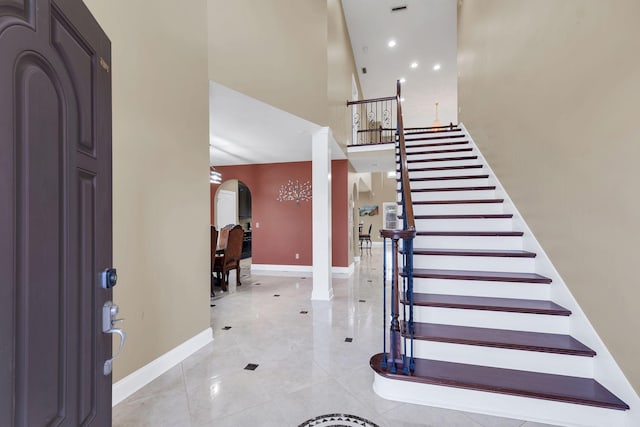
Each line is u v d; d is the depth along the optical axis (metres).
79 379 0.93
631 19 1.49
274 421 1.70
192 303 2.60
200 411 1.79
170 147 2.36
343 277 6.14
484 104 4.09
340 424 1.67
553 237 2.29
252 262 7.05
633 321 1.51
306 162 6.78
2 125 0.64
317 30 4.36
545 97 2.39
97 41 1.07
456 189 3.67
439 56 8.25
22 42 0.70
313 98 4.16
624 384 1.56
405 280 2.27
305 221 6.78
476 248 2.94
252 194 7.08
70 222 0.90
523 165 2.82
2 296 0.64
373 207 13.94
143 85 2.11
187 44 2.54
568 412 1.63
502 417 1.72
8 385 0.65
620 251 1.59
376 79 9.55
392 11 6.50
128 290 1.97
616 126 1.61
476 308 2.19
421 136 5.84
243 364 2.39
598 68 1.75
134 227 2.03
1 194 0.64
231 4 3.00
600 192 1.75
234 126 4.23
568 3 2.05
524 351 1.90
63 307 0.86
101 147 1.08
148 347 2.12
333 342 2.85
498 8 3.48
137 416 1.74
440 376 1.85
